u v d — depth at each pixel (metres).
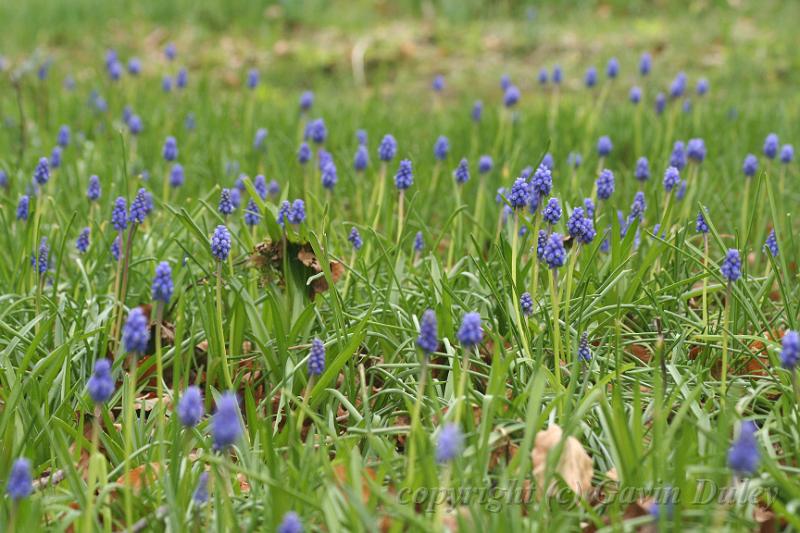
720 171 8.37
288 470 3.88
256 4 19.06
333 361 4.65
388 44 16.84
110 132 10.70
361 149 7.28
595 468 4.15
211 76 15.51
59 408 4.46
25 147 9.70
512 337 4.91
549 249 4.39
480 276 5.54
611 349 4.96
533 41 16.78
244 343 5.60
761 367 5.12
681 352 4.94
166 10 18.69
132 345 3.64
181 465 4.15
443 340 4.98
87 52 16.91
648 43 16.20
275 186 7.73
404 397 4.51
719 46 15.90
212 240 4.59
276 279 5.43
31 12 18.34
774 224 5.27
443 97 14.46
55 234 6.48
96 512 3.63
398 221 6.57
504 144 9.44
